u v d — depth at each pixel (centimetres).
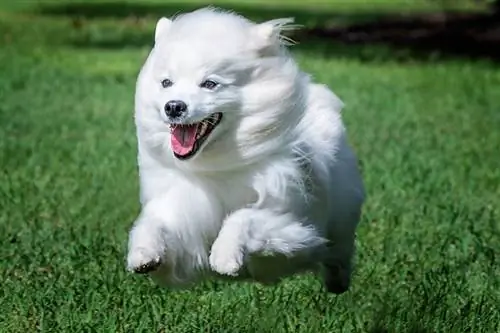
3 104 1627
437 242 898
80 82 1864
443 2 3369
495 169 1228
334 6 3312
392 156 1280
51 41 2402
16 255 845
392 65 2142
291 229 579
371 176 1155
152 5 3191
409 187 1107
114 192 1071
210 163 570
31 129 1432
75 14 2931
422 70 2083
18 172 1170
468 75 2036
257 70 561
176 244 582
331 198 669
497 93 1841
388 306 732
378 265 831
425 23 2748
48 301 737
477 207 1039
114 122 1495
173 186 586
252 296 752
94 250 854
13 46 2309
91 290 754
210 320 704
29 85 1816
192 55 554
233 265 552
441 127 1507
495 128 1513
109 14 2944
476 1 3134
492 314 716
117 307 728
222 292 766
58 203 1023
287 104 568
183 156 553
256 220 571
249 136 564
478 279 799
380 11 3158
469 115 1614
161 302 739
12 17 2833
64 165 1207
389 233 923
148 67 577
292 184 586
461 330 690
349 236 709
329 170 652
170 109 543
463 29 2591
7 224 948
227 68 555
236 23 568
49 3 3191
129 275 791
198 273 604
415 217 986
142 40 2444
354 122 1521
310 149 611
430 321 702
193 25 567
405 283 790
